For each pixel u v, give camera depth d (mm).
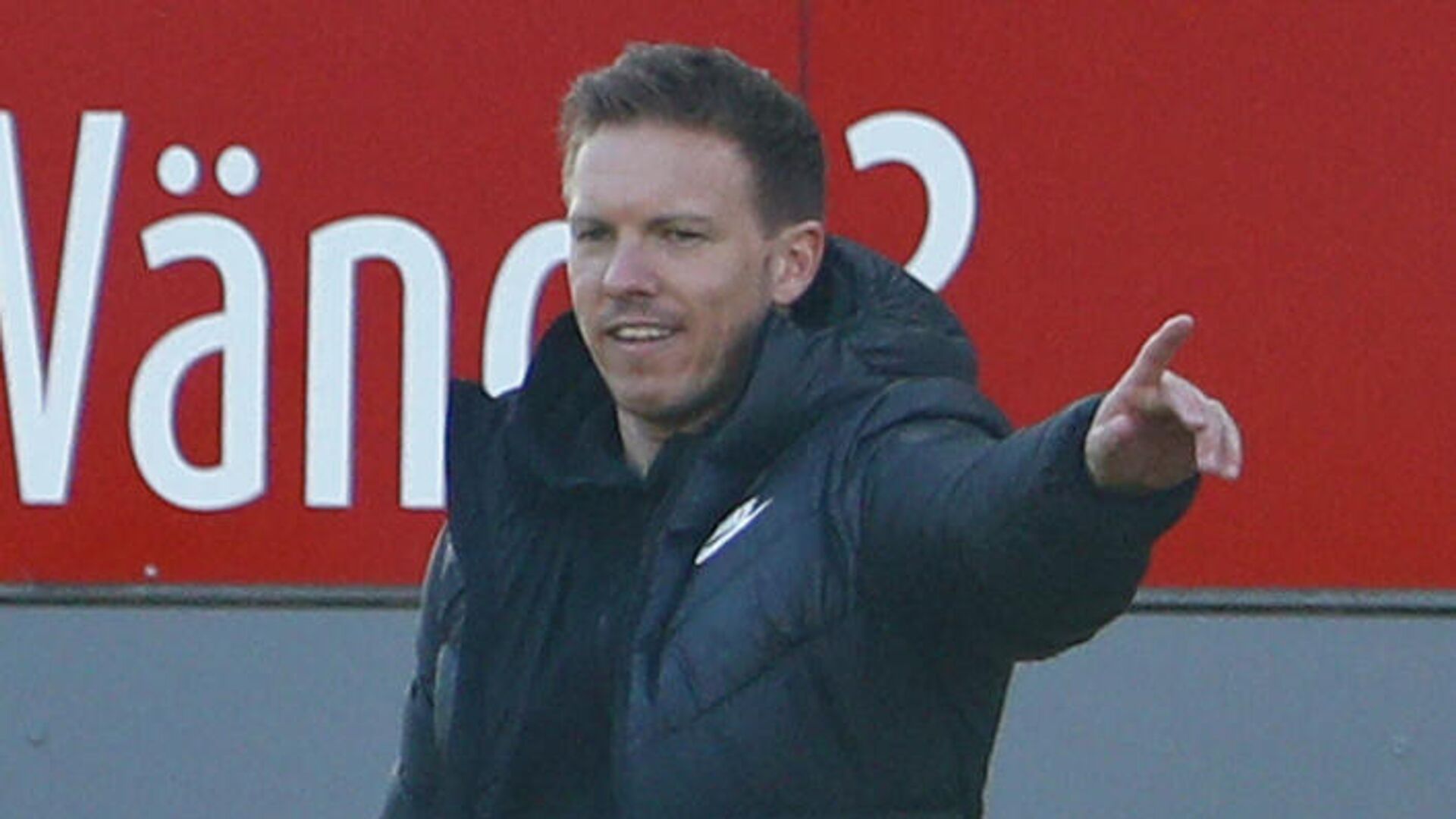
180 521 13047
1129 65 12836
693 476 7492
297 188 13008
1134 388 6340
